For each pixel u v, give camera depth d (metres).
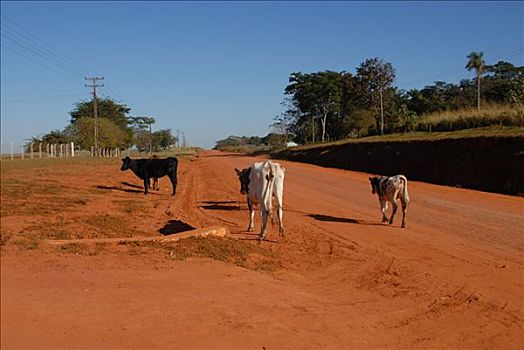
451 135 33.88
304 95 82.81
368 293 8.67
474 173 26.61
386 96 70.25
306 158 57.50
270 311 7.27
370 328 6.95
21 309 6.83
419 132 46.94
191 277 8.70
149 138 119.19
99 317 6.71
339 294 8.60
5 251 9.88
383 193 15.28
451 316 7.50
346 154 45.66
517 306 7.91
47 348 5.82
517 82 52.28
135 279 8.38
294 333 6.55
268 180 12.81
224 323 6.70
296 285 8.99
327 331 6.71
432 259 10.95
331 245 12.39
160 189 25.59
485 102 52.22
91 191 22.11
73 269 8.75
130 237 12.10
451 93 79.38
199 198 22.12
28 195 19.03
